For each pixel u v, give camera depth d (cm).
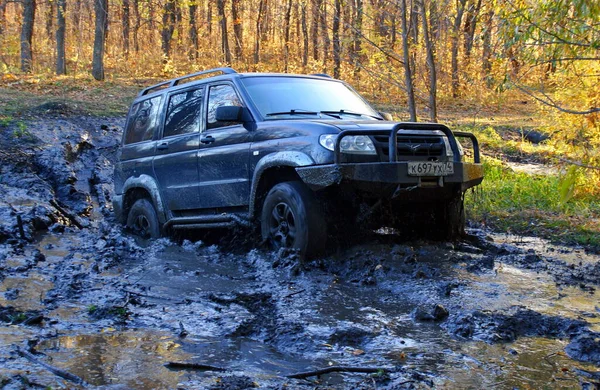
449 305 469
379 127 596
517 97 2664
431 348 383
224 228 722
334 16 1169
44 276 573
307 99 696
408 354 373
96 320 437
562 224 844
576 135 1075
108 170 1256
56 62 2822
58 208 948
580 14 658
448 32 1338
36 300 488
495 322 422
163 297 500
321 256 593
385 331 412
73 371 337
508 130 1959
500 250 667
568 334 411
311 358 365
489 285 530
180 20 3403
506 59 758
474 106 2377
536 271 592
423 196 609
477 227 848
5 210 863
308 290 511
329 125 598
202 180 717
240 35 3506
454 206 656
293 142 606
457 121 2048
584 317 448
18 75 2494
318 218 587
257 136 648
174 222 764
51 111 1495
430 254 613
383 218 632
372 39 1151
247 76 703
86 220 966
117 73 2733
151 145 807
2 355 358
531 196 1038
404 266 569
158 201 785
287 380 331
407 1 1165
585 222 856
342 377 337
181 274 584
